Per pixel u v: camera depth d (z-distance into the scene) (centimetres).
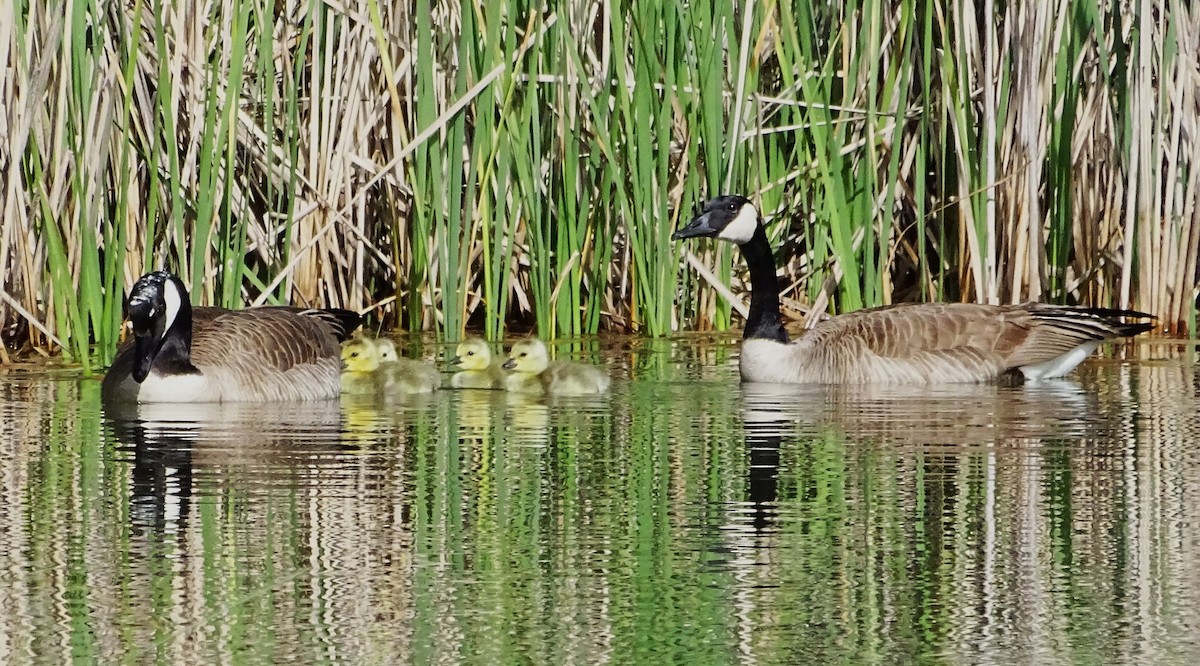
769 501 1002
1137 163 1845
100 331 1619
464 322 1855
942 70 1811
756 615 775
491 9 1734
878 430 1277
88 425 1299
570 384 1527
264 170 1939
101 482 1052
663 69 1833
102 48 1639
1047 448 1180
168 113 1617
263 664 706
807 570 848
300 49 1708
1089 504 987
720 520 953
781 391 1548
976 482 1055
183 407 1417
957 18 1775
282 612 775
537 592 809
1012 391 1543
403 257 2005
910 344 1620
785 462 1129
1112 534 914
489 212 1842
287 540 902
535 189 1803
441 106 1852
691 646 729
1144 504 987
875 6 1728
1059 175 1845
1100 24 1769
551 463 1130
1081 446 1188
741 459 1141
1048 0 1798
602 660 712
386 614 775
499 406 1451
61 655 716
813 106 1748
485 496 1018
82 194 1577
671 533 921
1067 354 1648
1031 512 968
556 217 1961
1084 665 704
